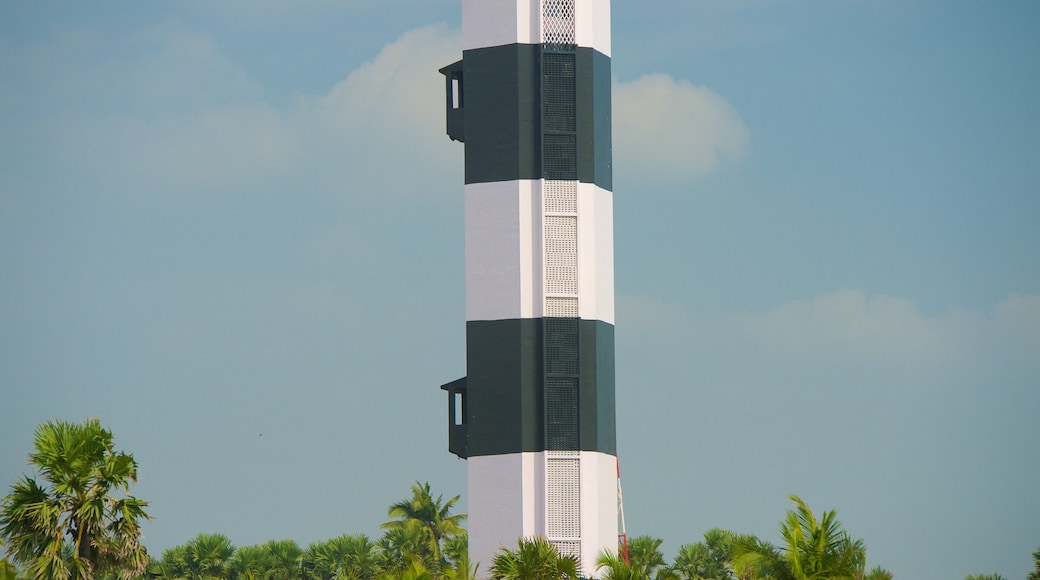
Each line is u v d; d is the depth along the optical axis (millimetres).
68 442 80938
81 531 79688
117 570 81562
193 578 184625
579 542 118000
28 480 80188
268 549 190500
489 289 121250
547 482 118312
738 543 79688
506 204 121500
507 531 118438
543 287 120188
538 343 120062
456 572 101875
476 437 120250
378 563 191750
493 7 123375
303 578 189375
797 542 78500
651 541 190875
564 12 123375
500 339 120562
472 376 121125
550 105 122062
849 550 78188
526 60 122562
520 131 121750
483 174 122438
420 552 198625
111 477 81312
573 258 121250
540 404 119438
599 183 123250
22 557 78938
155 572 186000
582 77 122812
